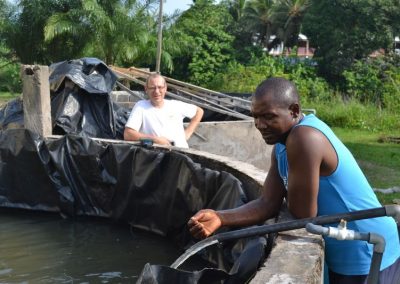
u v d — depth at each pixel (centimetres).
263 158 829
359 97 2162
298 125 254
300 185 251
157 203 626
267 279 227
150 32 2494
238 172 502
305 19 2925
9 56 2542
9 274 509
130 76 964
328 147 251
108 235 635
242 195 460
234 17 4341
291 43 4125
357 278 270
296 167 251
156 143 652
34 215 711
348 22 2783
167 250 584
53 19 2227
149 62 2550
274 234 316
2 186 733
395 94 1902
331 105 1861
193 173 561
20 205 730
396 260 271
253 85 2475
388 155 1120
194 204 564
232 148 804
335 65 2786
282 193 297
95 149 679
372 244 249
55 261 546
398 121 1666
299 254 253
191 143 777
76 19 2269
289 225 254
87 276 508
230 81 2611
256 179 457
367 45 2744
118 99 1096
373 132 1606
